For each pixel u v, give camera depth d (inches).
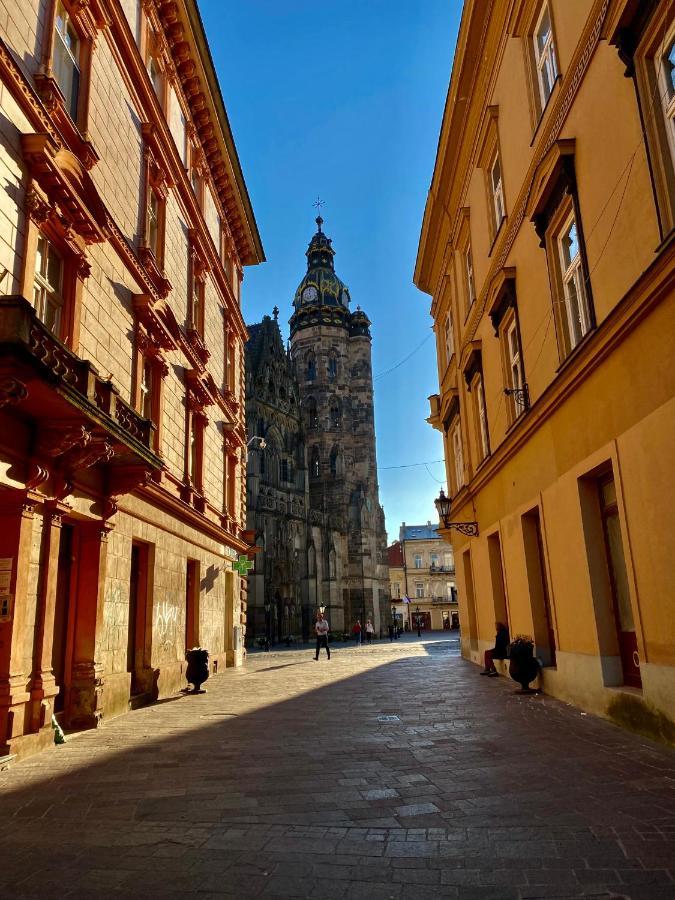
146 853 186.9
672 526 300.4
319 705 499.5
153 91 625.0
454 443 989.2
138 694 552.7
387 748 324.5
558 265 466.0
